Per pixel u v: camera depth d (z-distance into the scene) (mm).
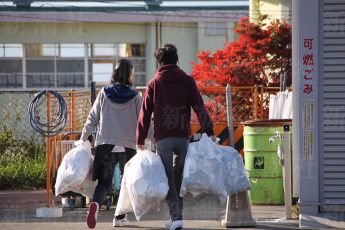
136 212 20094
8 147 36500
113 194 24984
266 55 38812
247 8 63312
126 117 21344
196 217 23641
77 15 62406
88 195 22594
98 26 65250
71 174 21750
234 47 39281
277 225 21828
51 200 25359
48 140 24625
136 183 19859
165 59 20516
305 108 21688
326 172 21656
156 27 64875
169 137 20172
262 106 32281
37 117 24500
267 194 26219
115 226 21828
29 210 25750
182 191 20141
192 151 20266
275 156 26141
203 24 64375
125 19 63312
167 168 20250
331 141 21625
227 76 37594
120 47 65500
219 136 31875
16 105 39531
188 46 64812
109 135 21219
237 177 20734
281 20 41281
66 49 65250
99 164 21266
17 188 30484
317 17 21500
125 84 21578
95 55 65500
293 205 25375
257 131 26188
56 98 25938
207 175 20125
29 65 64875
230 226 21469
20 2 60719
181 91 20250
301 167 21703
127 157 21469
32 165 32094
